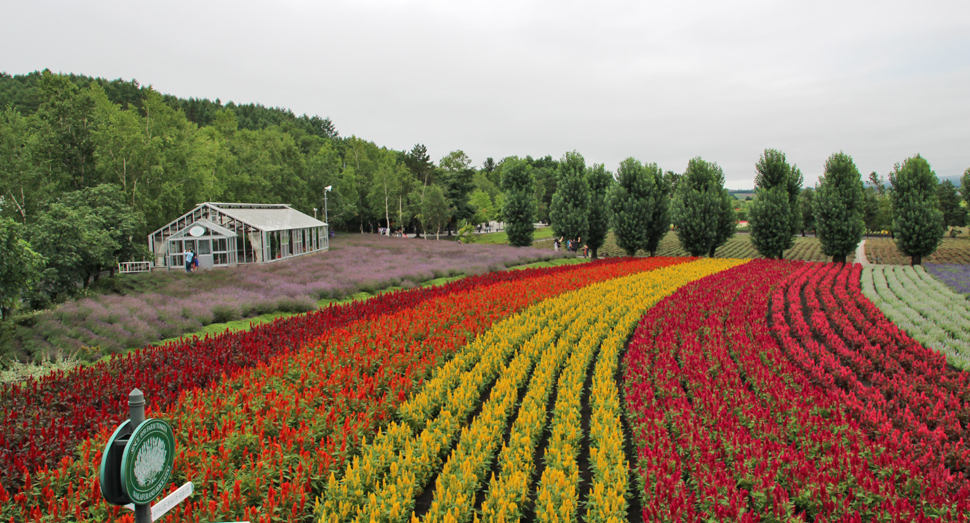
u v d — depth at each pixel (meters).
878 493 6.96
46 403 9.88
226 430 8.52
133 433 4.43
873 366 14.12
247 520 6.49
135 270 37.25
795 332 17.75
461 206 88.06
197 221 37.47
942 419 9.76
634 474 8.61
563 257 46.59
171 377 11.23
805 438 8.60
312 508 7.29
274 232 41.84
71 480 7.20
